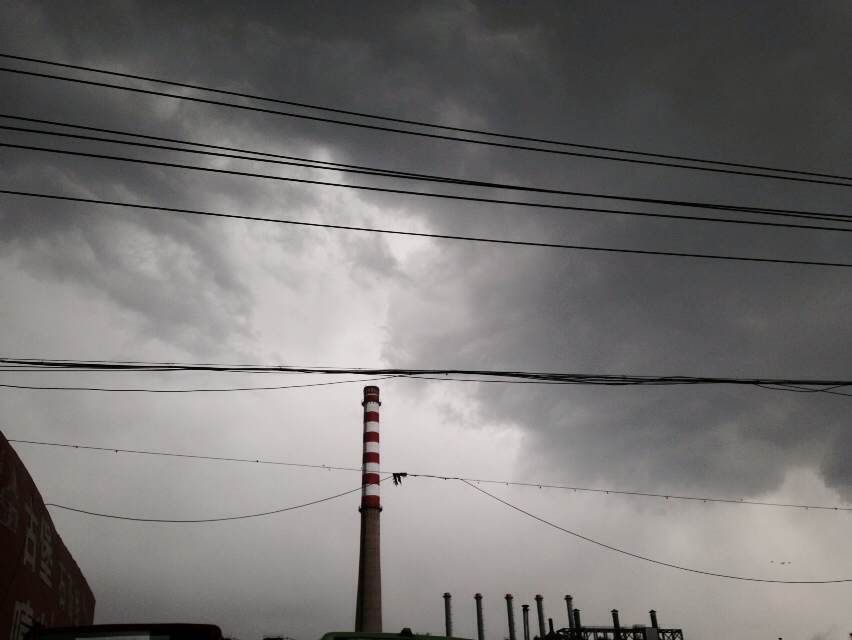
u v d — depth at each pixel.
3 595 16.25
